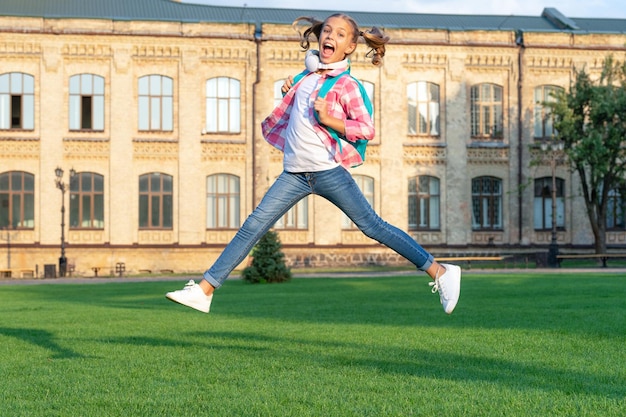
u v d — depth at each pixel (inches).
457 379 293.3
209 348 386.0
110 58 1748.3
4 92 1721.2
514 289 896.9
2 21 1718.8
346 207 261.0
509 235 1865.2
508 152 1868.8
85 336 452.8
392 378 294.0
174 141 1760.6
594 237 1886.1
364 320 545.3
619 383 288.5
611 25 2065.7
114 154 1743.4
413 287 1011.9
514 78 1868.8
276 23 1798.7
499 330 464.4
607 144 1697.8
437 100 1852.9
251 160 1786.4
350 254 1811.0
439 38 1844.2
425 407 241.0
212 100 1782.7
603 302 682.8
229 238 1779.0
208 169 1775.3
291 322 535.5
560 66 1879.9
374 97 1833.2
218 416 231.0
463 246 1845.5
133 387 280.2
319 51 265.9
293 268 1782.7
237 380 292.5
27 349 392.2
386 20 2001.7
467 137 1856.5
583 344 396.2
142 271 1744.6
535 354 361.1
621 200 1886.1
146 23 1754.4
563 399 254.8
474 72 1863.9
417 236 1838.1
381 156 1828.2
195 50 1769.2
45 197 1721.2
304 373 306.2
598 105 1658.5
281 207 263.1
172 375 305.7
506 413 234.4
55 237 1720.0
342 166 259.4
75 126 1740.9
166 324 528.1
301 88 262.8
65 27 1733.5
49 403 253.3
